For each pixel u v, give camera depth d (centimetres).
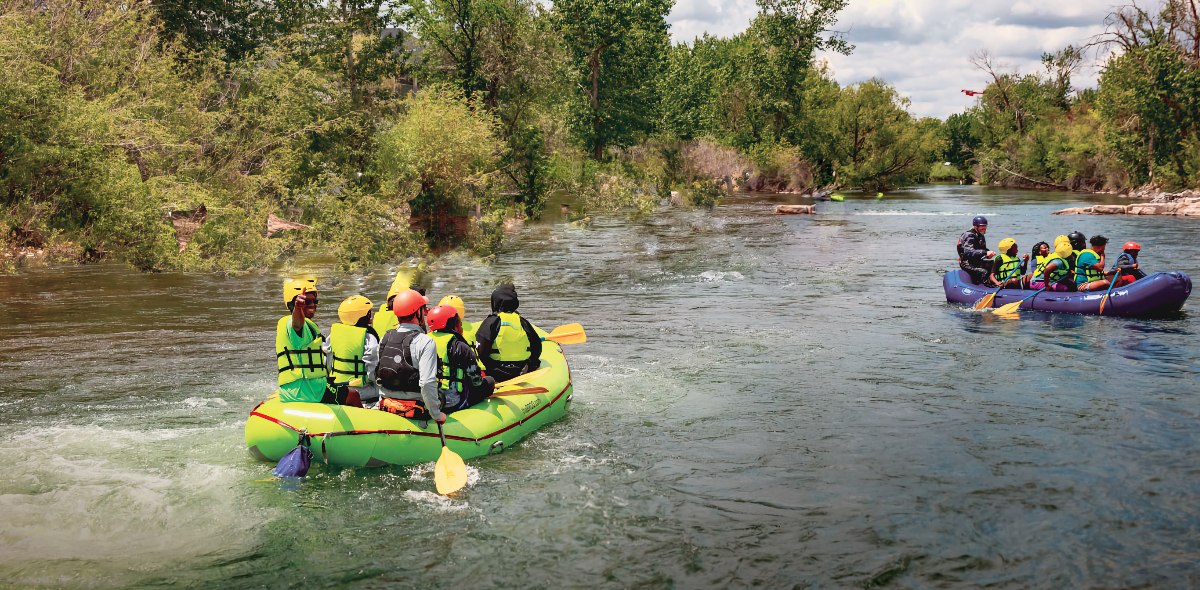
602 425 654
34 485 521
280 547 442
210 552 436
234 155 2119
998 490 515
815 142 5594
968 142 8631
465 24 3177
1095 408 687
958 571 412
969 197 5041
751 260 1878
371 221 1891
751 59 5825
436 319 581
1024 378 791
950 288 1268
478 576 412
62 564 422
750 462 570
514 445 604
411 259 1889
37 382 773
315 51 2708
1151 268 1638
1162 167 4584
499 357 651
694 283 1509
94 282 1470
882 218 3262
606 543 448
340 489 518
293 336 568
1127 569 412
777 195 5281
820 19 5566
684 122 5897
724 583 404
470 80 3172
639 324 1096
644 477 543
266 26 3142
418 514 484
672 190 4369
